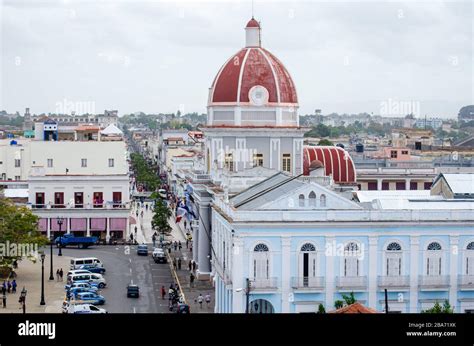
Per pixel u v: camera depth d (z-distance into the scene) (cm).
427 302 7300
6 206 10006
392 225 7225
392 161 14512
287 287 7144
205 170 11138
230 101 10856
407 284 7269
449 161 14225
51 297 8656
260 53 11056
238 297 7100
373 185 13438
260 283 7106
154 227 13825
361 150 16775
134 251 12619
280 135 10881
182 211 11356
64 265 10956
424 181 13462
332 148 12988
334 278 7200
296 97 11125
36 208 13312
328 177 9238
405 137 17775
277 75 10962
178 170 19025
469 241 7338
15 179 14688
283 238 7119
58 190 13500
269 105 10862
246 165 10856
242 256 7100
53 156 13962
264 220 7088
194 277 10388
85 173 13962
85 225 13512
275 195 7525
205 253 10306
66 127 17200
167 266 11294
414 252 7288
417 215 7269
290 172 10931
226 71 11025
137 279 10294
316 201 7250
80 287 8919
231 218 7225
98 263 10694
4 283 8394
